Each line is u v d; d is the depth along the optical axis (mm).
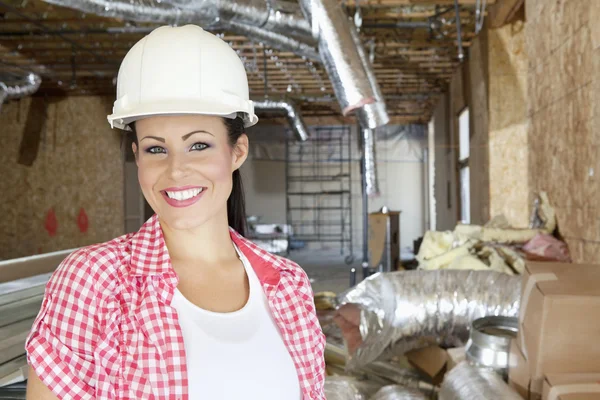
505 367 2055
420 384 2674
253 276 961
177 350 786
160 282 823
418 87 9180
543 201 4043
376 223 6949
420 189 12672
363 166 6328
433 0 5121
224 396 810
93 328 770
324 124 12781
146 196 889
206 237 931
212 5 3533
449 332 2781
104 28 5984
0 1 5184
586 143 3289
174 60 872
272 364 878
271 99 8492
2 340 1654
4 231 9758
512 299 2709
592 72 3156
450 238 3896
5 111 9742
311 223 13391
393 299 2801
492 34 5555
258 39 4473
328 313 3137
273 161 13359
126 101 870
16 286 2416
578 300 1688
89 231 9617
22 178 9758
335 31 3631
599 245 3127
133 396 758
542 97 4160
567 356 1722
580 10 3322
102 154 9625
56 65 7883
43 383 750
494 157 5551
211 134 875
